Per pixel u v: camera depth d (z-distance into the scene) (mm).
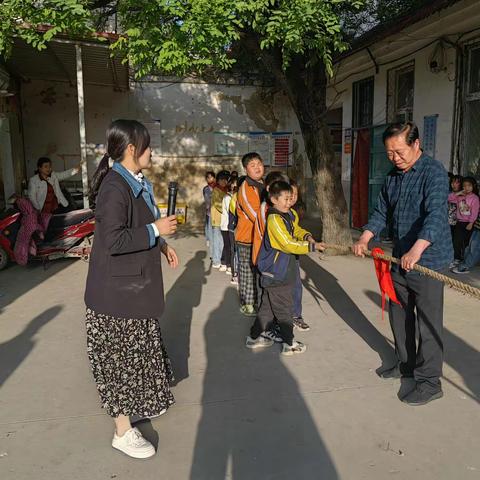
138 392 2688
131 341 2648
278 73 7379
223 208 6598
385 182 3428
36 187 7645
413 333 3414
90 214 7504
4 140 9328
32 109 11344
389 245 8867
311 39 5672
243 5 4828
